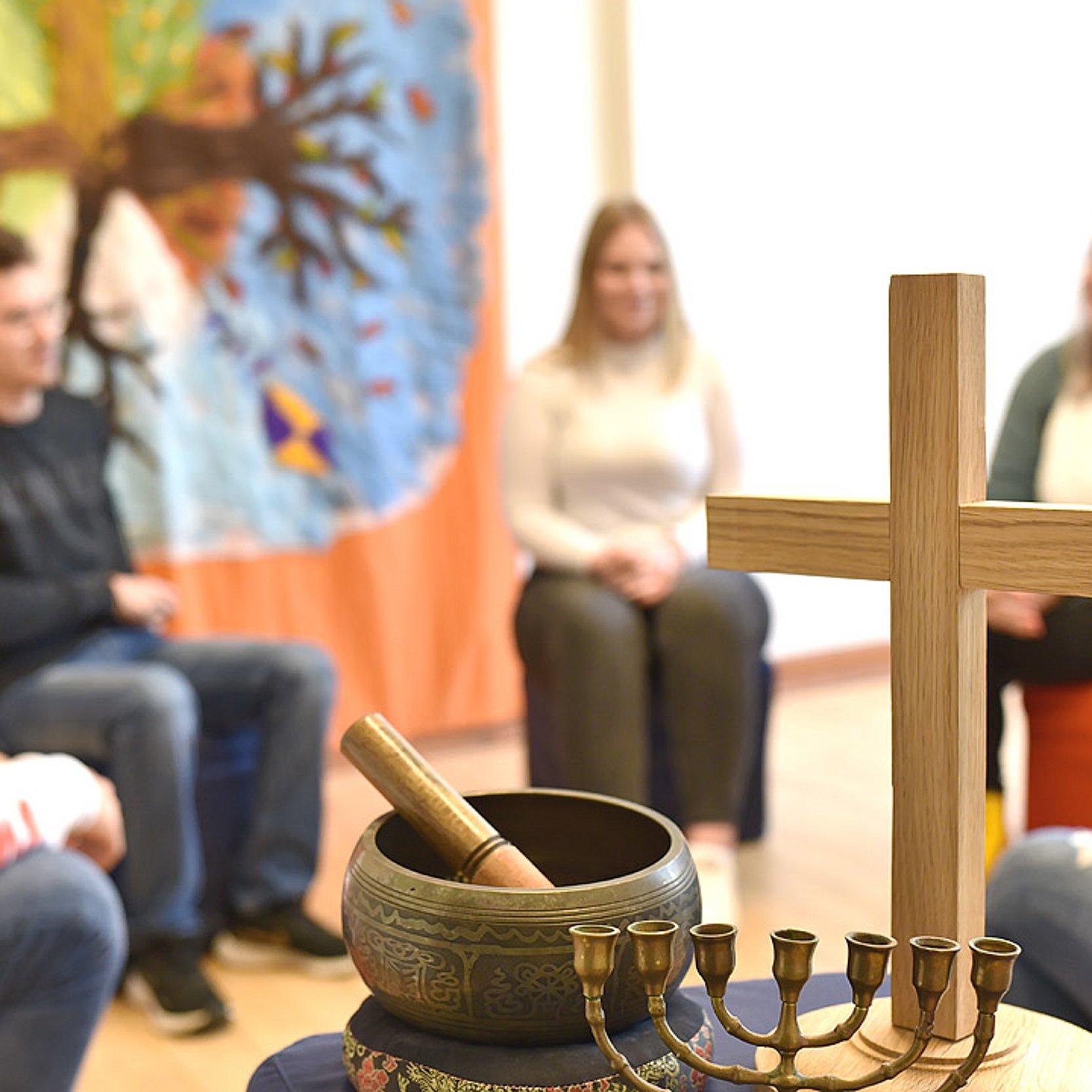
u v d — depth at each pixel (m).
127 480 3.41
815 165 4.23
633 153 3.97
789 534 0.85
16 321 2.43
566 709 2.48
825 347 4.31
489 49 3.73
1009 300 4.52
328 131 3.56
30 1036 1.13
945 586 0.77
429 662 3.78
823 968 2.27
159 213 3.40
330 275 3.59
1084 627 2.10
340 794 3.44
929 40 4.33
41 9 3.24
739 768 2.52
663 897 0.77
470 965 0.75
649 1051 0.77
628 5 3.92
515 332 3.94
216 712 2.51
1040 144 4.52
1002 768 2.31
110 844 1.22
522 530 2.67
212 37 3.41
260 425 3.55
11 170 3.23
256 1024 2.22
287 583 3.61
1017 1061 0.75
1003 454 2.38
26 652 2.41
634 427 2.71
